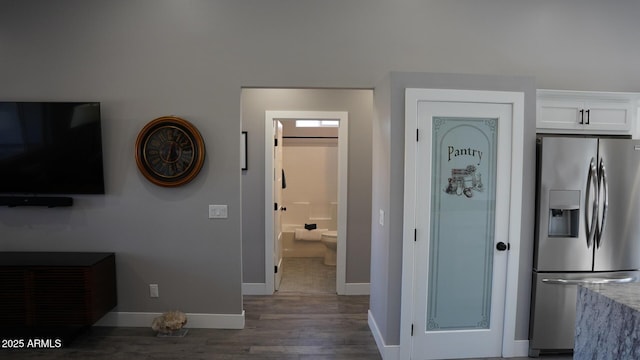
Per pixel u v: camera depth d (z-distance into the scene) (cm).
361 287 368
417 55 284
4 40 272
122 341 264
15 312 246
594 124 265
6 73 274
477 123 238
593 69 295
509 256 243
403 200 235
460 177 239
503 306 247
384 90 248
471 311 246
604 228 237
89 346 257
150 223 283
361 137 359
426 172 235
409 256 236
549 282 240
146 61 276
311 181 533
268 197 362
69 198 276
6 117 267
